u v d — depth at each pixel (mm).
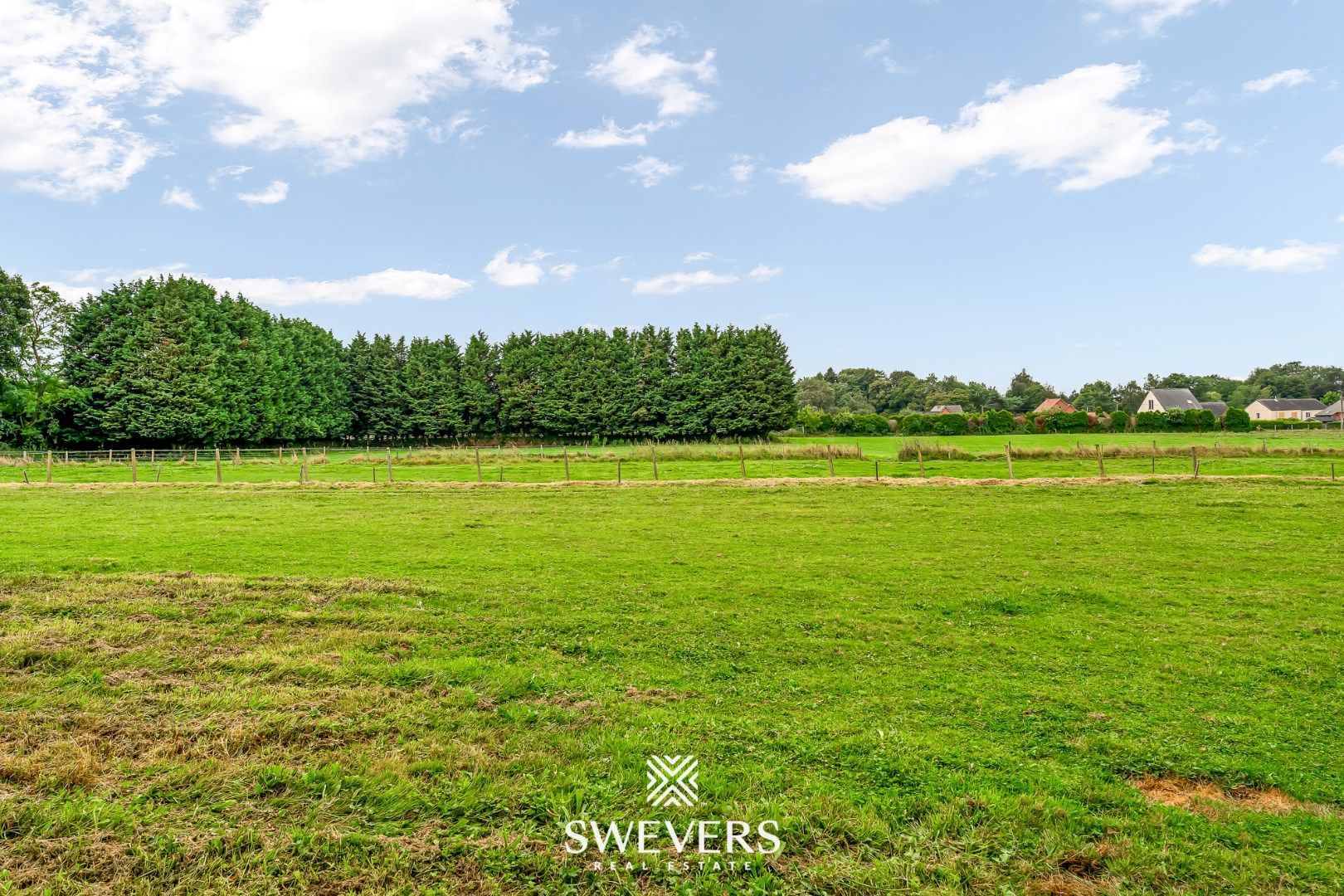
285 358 84188
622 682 10156
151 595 13625
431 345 97750
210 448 70562
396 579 15266
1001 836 6527
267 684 9750
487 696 9523
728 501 28203
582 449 84500
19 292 66500
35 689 9406
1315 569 16781
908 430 87312
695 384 94000
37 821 6477
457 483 34219
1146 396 161875
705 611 13352
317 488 32719
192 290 76000
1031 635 12375
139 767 7469
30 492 30641
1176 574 16391
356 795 7043
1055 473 38375
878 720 8945
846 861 6184
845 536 20969
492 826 6625
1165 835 6570
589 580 15531
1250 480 30969
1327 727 8828
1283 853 6352
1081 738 8461
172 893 5645
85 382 68375
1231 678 10391
